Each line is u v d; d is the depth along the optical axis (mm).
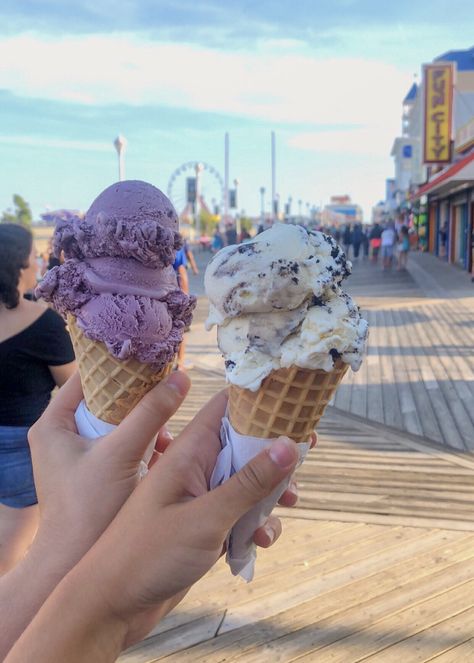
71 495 257
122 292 305
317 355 263
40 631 207
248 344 273
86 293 310
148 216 313
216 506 203
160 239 304
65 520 256
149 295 308
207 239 9812
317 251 281
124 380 306
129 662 489
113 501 255
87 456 262
